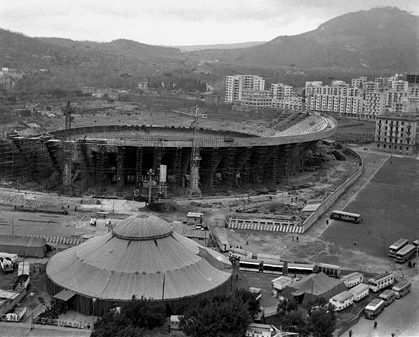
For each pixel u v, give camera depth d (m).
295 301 139.38
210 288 141.50
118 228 152.50
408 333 134.88
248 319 124.38
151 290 136.00
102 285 137.62
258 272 169.88
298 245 197.25
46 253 175.00
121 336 113.88
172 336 124.44
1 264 161.00
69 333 125.19
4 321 129.88
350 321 138.25
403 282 162.75
